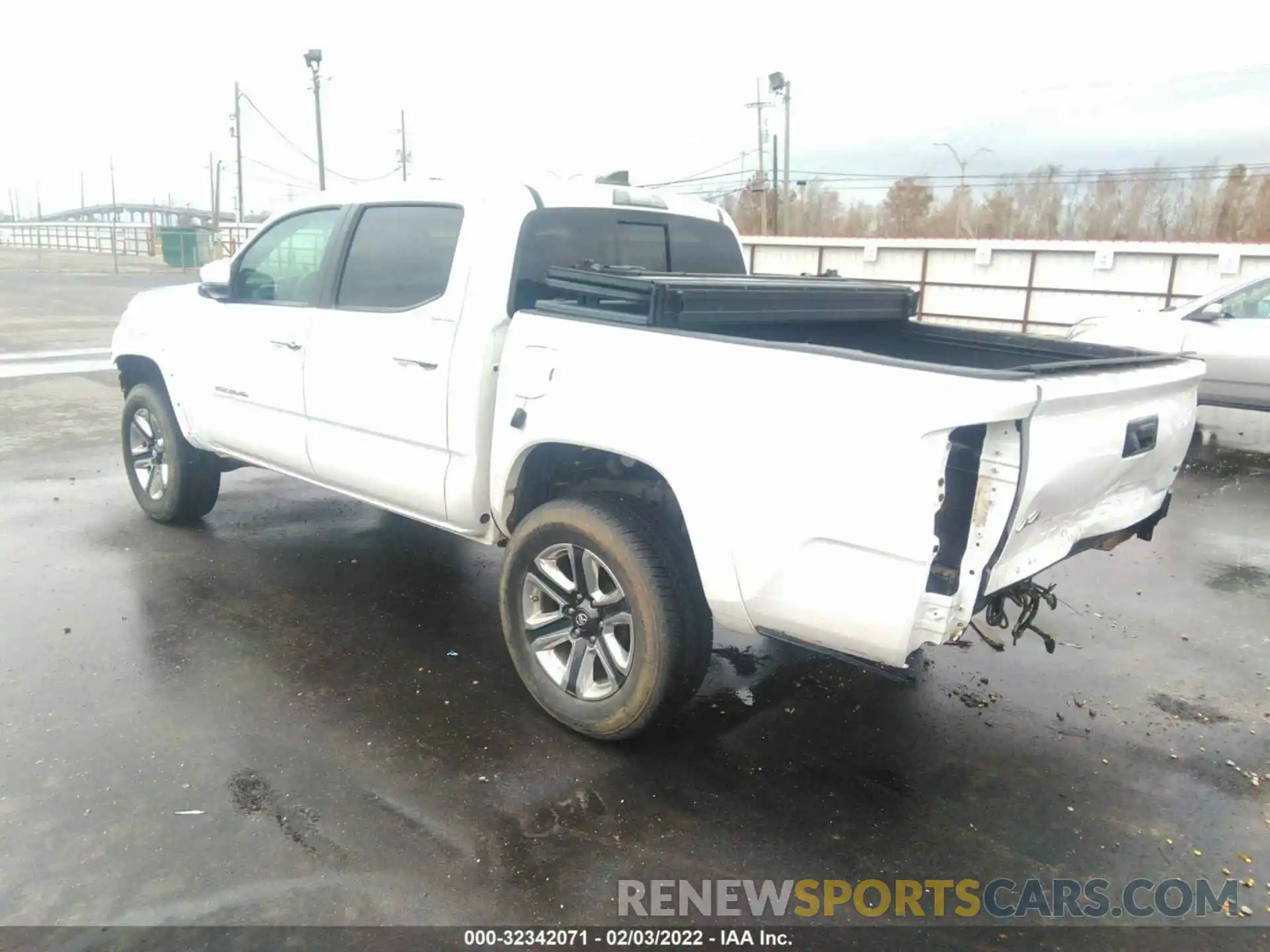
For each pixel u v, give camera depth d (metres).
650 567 3.14
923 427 2.51
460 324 3.70
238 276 4.93
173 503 5.60
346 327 4.17
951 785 3.24
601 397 3.19
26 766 3.17
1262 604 4.96
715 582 2.98
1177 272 18.14
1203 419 10.34
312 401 4.38
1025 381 2.47
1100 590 5.13
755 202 44.41
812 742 3.50
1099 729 3.63
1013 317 20.14
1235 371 8.66
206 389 5.05
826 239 22.28
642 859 2.81
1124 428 2.99
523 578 3.54
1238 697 3.91
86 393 10.39
